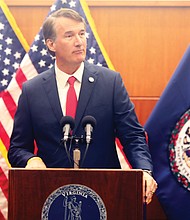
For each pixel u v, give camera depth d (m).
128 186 2.66
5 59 4.71
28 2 4.79
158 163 4.39
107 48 4.79
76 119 3.34
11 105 4.50
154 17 4.79
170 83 4.41
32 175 2.68
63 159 3.29
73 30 3.43
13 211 2.67
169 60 4.79
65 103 3.43
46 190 2.67
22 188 2.68
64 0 4.59
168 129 4.36
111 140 3.43
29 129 3.49
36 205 2.67
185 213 4.32
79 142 3.05
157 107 4.41
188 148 4.34
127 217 2.65
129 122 3.41
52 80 3.50
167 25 4.79
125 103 3.46
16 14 4.80
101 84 3.47
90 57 4.60
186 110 4.35
